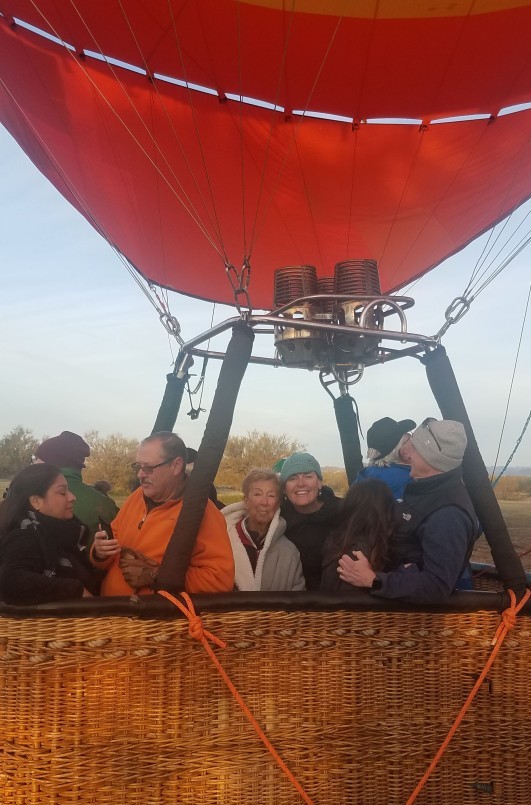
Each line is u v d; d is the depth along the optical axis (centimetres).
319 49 403
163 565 233
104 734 226
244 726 234
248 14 377
